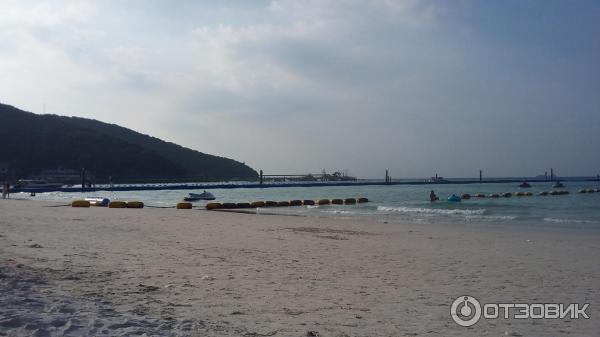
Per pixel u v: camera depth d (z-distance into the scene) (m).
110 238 14.58
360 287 8.44
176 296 7.20
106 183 135.00
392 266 10.76
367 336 5.61
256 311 6.58
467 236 17.61
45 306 5.85
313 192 88.19
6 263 8.86
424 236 17.44
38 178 125.56
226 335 5.32
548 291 8.41
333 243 14.84
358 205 43.62
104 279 8.12
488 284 8.94
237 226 20.39
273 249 13.15
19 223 18.84
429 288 8.49
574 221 25.44
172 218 24.59
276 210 36.44
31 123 145.25
